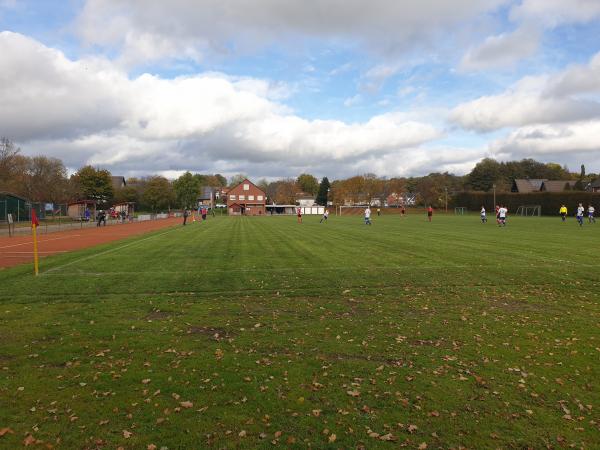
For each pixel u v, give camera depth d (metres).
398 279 13.40
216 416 5.14
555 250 20.36
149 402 5.48
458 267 15.44
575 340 7.77
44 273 14.45
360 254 19.27
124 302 10.63
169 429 4.88
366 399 5.56
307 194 172.75
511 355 7.05
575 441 4.66
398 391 5.77
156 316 9.47
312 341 7.75
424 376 6.24
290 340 7.81
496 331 8.33
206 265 16.12
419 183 117.56
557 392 5.75
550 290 12.02
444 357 6.96
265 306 10.32
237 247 22.61
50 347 7.45
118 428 4.90
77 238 31.08
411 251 20.31
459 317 9.34
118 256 18.91
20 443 4.62
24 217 50.75
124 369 6.48
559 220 55.28
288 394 5.68
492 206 94.50
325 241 25.94
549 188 106.81
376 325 8.75
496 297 11.23
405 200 134.62
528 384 5.99
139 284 12.67
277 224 49.16
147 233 35.03
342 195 131.50
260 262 16.88
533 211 81.19
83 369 6.50
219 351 7.22
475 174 119.94
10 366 6.63
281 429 4.88
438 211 106.44
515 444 4.61
